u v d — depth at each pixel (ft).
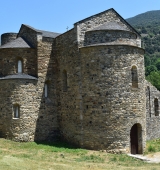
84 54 67.26
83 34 68.64
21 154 56.90
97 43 66.23
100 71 64.85
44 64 75.66
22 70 74.18
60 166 48.26
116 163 55.06
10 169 42.14
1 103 71.82
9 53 73.46
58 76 76.43
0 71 74.59
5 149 61.41
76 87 68.59
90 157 58.44
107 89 64.28
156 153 67.51
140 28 407.85
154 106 94.73
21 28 83.92
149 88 91.56
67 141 71.72
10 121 69.92
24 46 74.08
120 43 66.13
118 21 74.43
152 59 276.21
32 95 72.54
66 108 72.59
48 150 63.05
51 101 76.18
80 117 66.85
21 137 69.77
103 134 63.87
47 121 74.79
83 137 66.39
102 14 71.67
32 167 45.29
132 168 50.75
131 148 67.82
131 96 65.98
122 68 65.26
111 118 63.77
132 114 65.82
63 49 74.49
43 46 75.82
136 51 68.28
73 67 69.97
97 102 64.75
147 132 88.69
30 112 71.77
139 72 68.64
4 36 89.81
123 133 64.23
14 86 70.44
